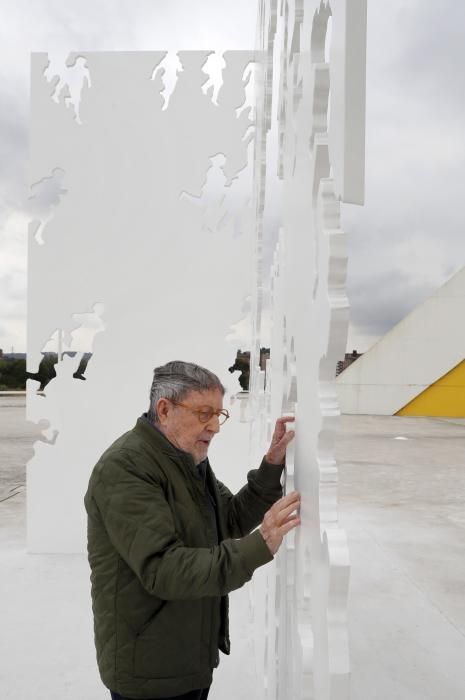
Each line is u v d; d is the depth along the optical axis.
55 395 4.03
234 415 4.04
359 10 0.47
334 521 0.68
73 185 4.07
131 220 4.07
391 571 3.55
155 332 4.05
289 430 1.20
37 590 3.30
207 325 4.05
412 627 2.79
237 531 1.45
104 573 1.19
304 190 0.84
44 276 4.05
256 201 3.64
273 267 1.85
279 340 1.46
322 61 0.71
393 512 5.00
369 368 15.40
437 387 15.05
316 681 0.75
